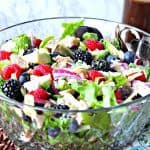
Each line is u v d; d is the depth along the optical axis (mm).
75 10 995
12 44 646
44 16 989
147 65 661
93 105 519
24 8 973
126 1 832
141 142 603
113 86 548
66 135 514
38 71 576
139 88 565
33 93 529
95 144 536
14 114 517
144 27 832
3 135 602
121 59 646
